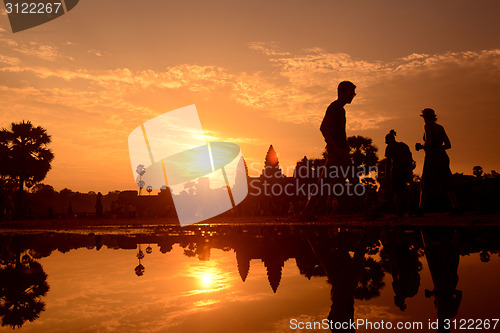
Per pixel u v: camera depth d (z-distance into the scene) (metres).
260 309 1.98
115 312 1.97
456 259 3.55
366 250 4.39
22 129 41.34
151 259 4.21
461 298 2.09
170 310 2.00
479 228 6.71
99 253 4.95
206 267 3.52
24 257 4.60
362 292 2.34
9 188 40.72
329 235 6.39
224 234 7.82
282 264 3.59
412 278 2.73
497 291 2.23
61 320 1.84
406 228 7.16
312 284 2.63
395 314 1.83
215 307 2.05
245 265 3.59
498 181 13.02
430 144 10.52
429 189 10.59
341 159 9.43
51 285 2.72
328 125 9.27
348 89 9.09
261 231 8.26
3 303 2.20
